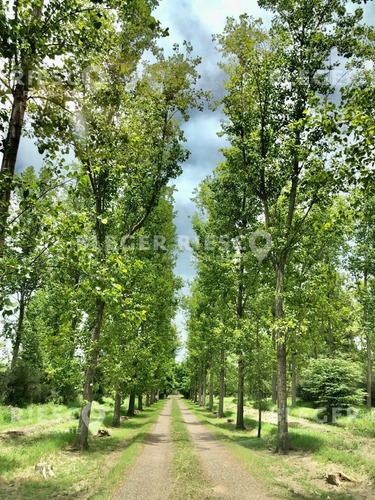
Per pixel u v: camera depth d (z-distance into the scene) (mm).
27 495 7707
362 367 31031
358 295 21766
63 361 14039
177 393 140125
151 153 14820
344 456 11844
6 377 25750
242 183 18203
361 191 8273
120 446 14852
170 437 17359
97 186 14492
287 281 17141
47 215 5730
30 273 5531
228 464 11156
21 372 26703
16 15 6039
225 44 14516
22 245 5691
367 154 7559
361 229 21359
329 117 7703
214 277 23219
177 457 11828
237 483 8953
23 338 29422
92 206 14445
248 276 19219
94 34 7137
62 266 5895
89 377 14164
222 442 15867
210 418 29688
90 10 6348
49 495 7797
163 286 25453
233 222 21062
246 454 12367
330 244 20156
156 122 15078
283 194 17359
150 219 18594
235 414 30266
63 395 29500
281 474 10250
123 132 10922
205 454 12828
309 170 13523
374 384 30203
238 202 21188
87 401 13695
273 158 15492
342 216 9289
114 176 13703
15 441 14320
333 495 8227
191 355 45562
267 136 15750
